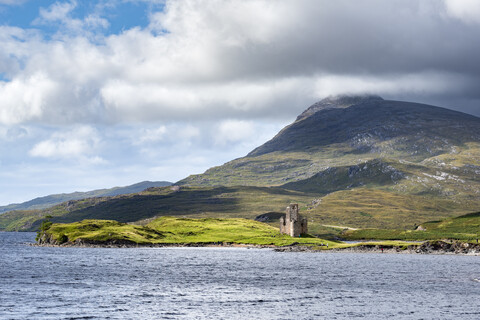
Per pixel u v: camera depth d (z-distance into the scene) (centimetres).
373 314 10038
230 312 10006
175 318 9381
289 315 9831
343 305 10938
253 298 11662
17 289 12231
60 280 14150
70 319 9088
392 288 13638
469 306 10988
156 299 11269
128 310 9962
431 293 12781
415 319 9650
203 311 10038
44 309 9856
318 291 12912
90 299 11044
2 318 9031
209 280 14850
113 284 13538
